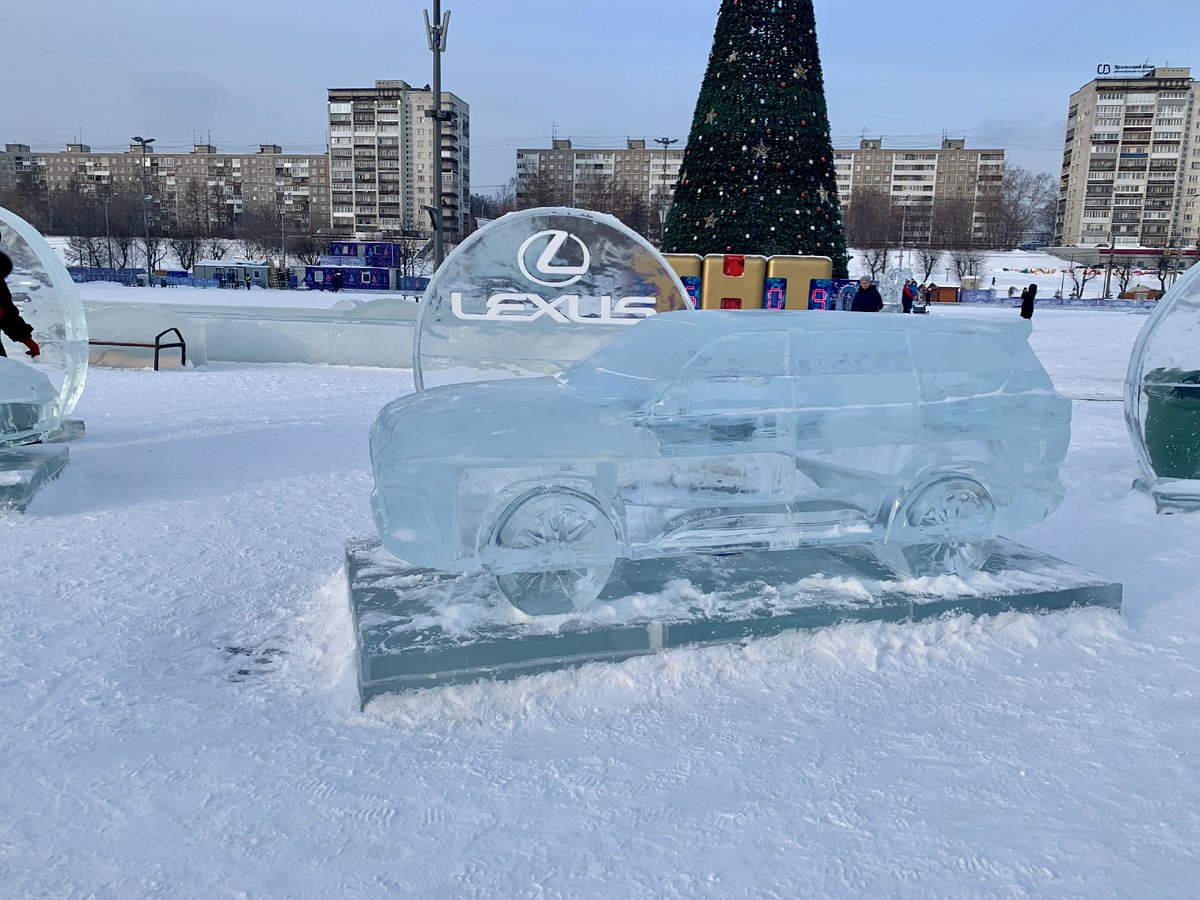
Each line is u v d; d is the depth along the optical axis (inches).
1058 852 102.5
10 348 322.7
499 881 97.5
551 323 297.9
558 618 152.9
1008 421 175.2
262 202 6181.1
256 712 138.2
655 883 97.0
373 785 116.8
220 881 97.7
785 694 143.1
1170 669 153.6
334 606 183.5
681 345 167.9
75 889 96.2
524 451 151.9
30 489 253.1
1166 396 268.7
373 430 172.2
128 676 150.3
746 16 587.2
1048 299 2484.0
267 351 650.8
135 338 607.5
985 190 5757.9
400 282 2491.4
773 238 609.0
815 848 103.0
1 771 119.6
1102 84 5142.7
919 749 125.8
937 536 172.9
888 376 168.7
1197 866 100.3
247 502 267.4
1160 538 237.1
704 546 162.9
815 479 167.3
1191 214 5182.1
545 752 125.6
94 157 6323.8
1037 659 157.2
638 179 5738.2
